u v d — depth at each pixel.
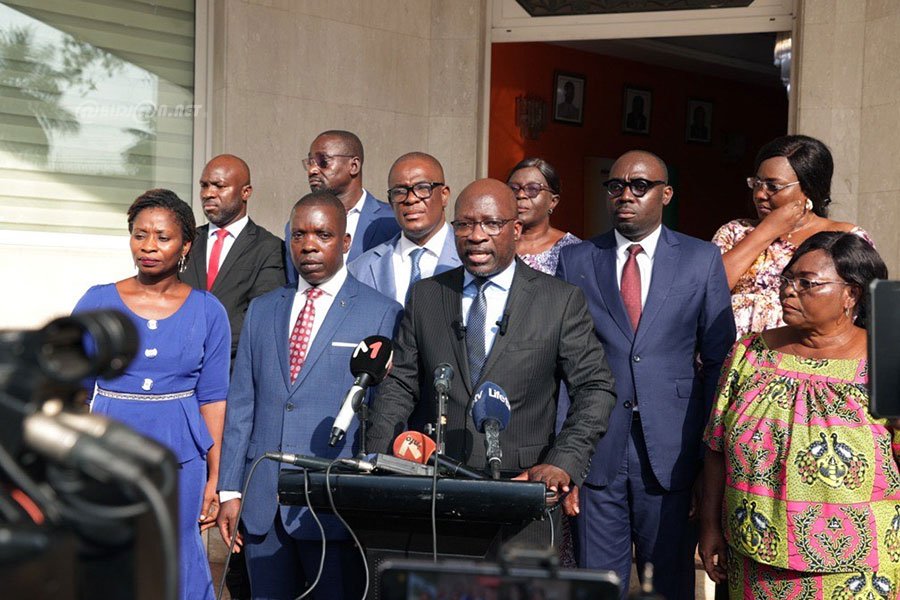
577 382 3.65
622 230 4.08
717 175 12.05
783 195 4.27
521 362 3.60
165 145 6.98
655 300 4.00
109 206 6.82
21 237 6.53
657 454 3.91
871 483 3.20
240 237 5.21
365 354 3.36
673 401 3.95
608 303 4.07
